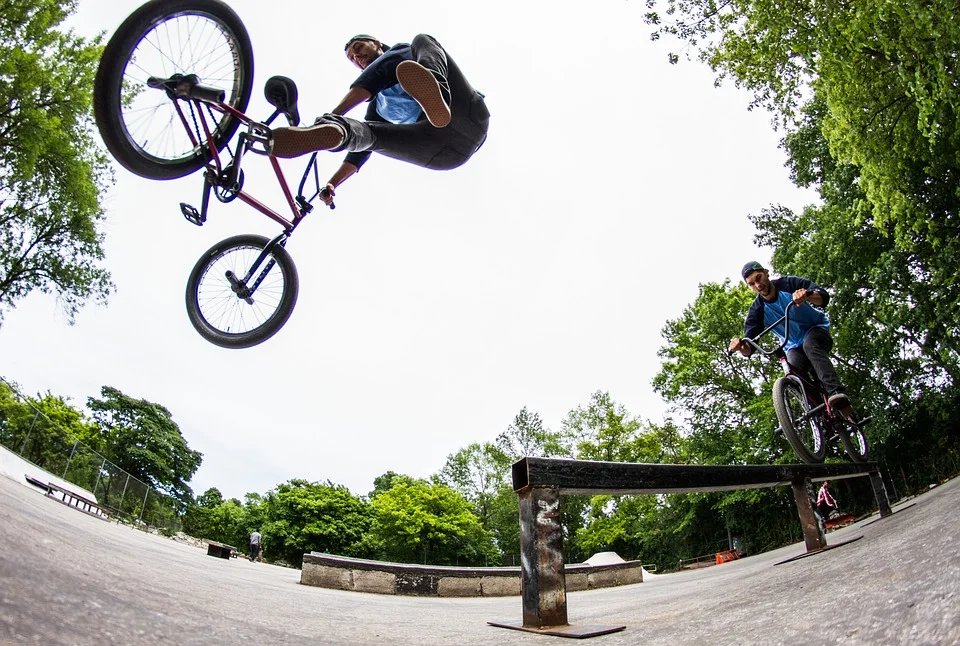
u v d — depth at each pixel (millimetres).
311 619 2281
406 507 42188
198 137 2973
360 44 3779
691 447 25797
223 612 1843
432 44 3330
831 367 4824
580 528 40312
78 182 20766
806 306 5059
